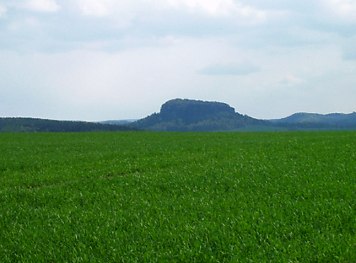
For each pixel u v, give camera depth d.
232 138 51.44
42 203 18.53
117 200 17.97
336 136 46.97
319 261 10.47
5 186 22.64
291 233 12.34
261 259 10.66
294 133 60.09
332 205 14.91
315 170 22.08
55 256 11.70
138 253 11.52
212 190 18.95
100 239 12.85
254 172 22.52
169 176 22.81
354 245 11.09
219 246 11.69
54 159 32.38
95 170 26.61
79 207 17.22
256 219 13.96
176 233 12.95
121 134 66.44
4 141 51.81
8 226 14.97
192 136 58.28
